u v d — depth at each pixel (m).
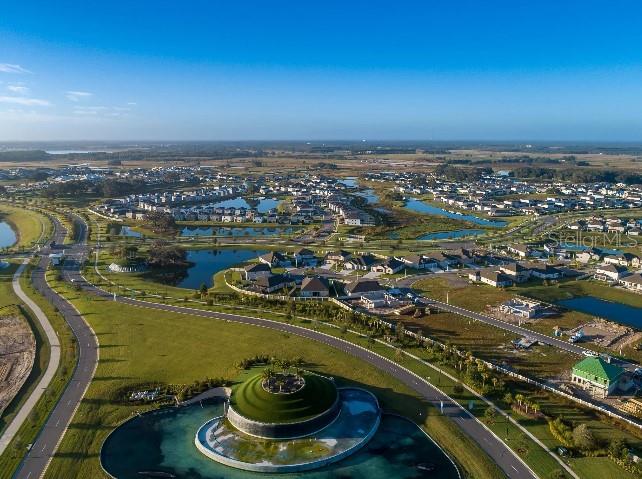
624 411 111.81
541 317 168.62
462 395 118.31
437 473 93.19
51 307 175.88
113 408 114.19
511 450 98.44
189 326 160.12
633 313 176.88
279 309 175.00
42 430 105.00
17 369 131.62
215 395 119.50
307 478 92.19
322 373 129.25
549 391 119.94
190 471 94.19
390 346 144.62
